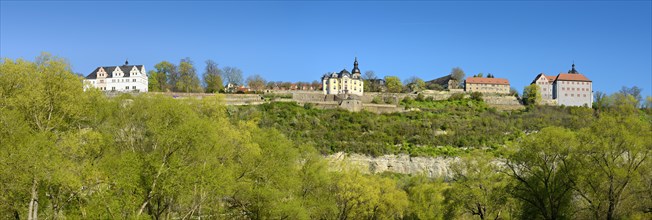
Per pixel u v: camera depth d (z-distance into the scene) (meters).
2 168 39.44
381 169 151.00
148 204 48.38
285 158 59.91
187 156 47.44
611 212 56.41
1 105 44.94
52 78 47.66
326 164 72.88
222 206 58.91
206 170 47.00
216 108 60.44
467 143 164.25
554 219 59.97
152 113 50.19
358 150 154.62
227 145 52.88
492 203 66.88
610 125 57.00
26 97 45.03
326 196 71.62
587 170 57.25
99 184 43.28
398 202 79.31
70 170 41.34
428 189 86.06
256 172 57.53
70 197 42.38
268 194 56.78
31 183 40.91
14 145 41.47
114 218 41.41
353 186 75.62
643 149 56.38
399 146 161.12
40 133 42.50
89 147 45.31
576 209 62.41
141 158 45.22
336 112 183.75
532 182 62.22
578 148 57.53
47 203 45.47
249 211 59.00
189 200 50.53
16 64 47.00
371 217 80.75
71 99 47.81
